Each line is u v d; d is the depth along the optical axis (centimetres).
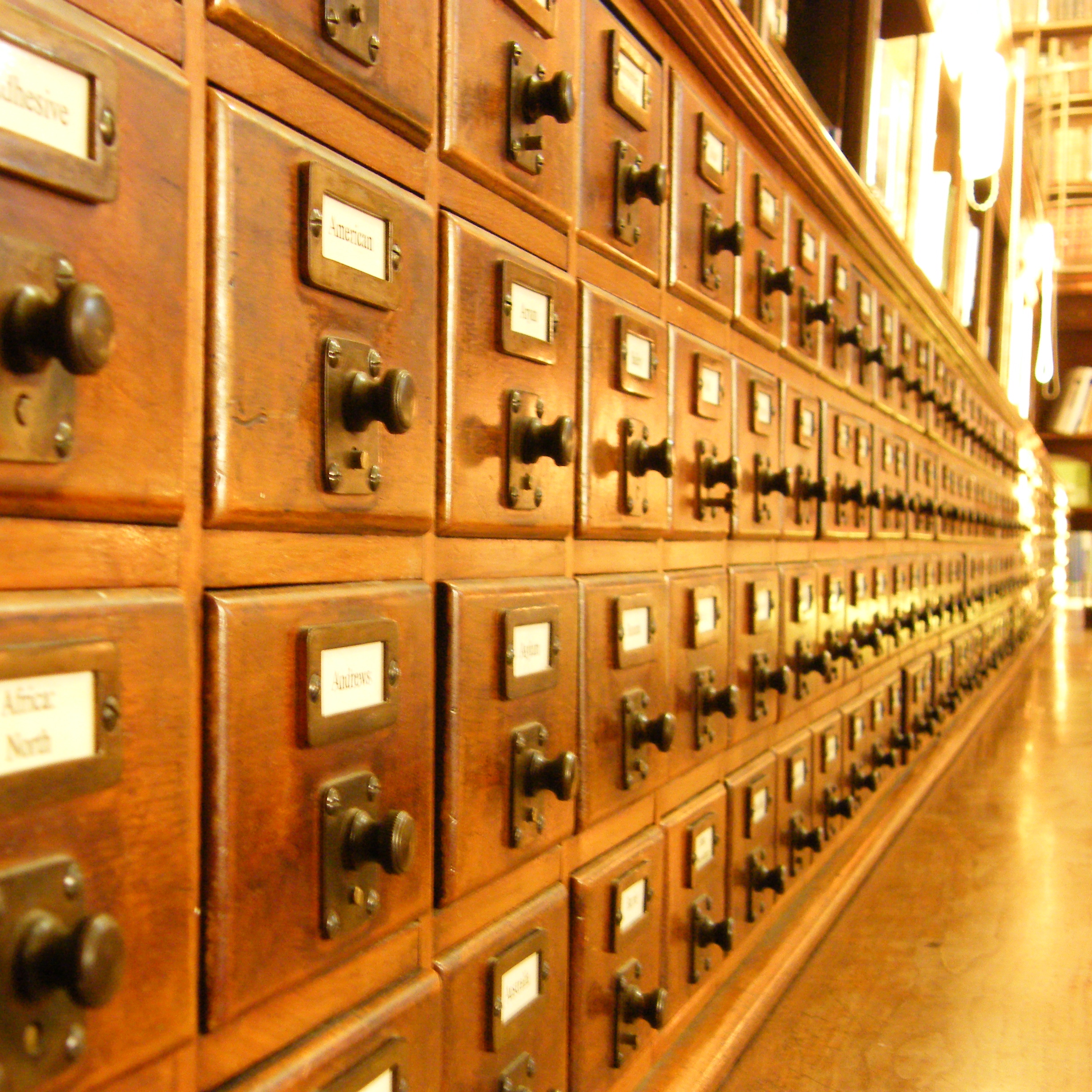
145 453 43
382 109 58
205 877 47
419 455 62
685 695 108
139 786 43
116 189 41
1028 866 180
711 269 111
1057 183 587
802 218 144
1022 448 524
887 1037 116
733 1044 109
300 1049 53
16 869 37
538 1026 78
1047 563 748
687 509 107
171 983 44
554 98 72
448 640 66
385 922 60
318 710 53
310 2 52
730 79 111
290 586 53
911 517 236
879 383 198
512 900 76
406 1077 61
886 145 218
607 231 88
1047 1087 105
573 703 83
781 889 130
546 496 78
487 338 70
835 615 171
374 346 58
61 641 39
